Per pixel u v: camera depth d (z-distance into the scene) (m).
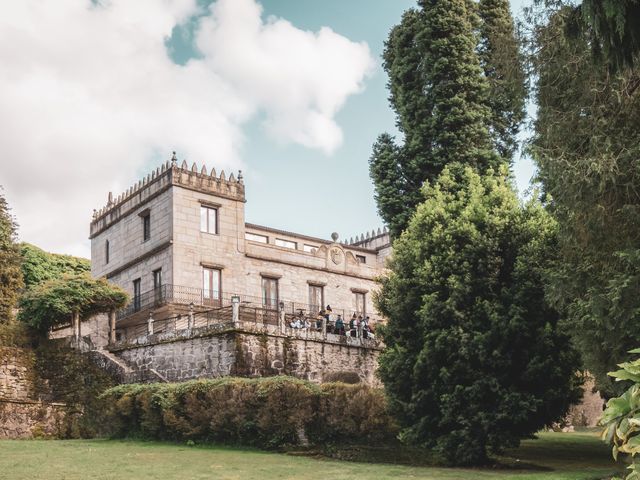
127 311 41.28
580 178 15.45
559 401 22.56
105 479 16.05
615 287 15.69
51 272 53.28
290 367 29.56
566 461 23.50
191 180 39.94
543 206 24.31
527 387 22.28
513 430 22.61
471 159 32.66
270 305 41.62
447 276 23.23
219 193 40.88
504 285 22.67
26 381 29.98
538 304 22.08
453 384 22.17
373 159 34.84
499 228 23.06
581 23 12.61
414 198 33.09
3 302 34.91
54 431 26.50
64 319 34.69
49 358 31.20
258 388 23.05
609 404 4.49
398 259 24.72
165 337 30.61
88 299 34.41
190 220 39.53
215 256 40.00
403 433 22.23
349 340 32.22
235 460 19.70
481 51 35.69
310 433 22.61
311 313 42.97
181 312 37.94
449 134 32.78
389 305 24.55
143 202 41.50
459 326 22.00
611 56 11.86
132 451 21.14
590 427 39.84
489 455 23.23
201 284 39.25
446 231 23.53
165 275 38.81
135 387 25.53
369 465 20.11
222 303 39.69
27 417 26.20
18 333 33.00
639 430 4.34
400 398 23.06
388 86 36.97
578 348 18.58
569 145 16.61
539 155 16.59
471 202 24.17
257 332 28.80
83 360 31.70
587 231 16.47
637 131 16.00
